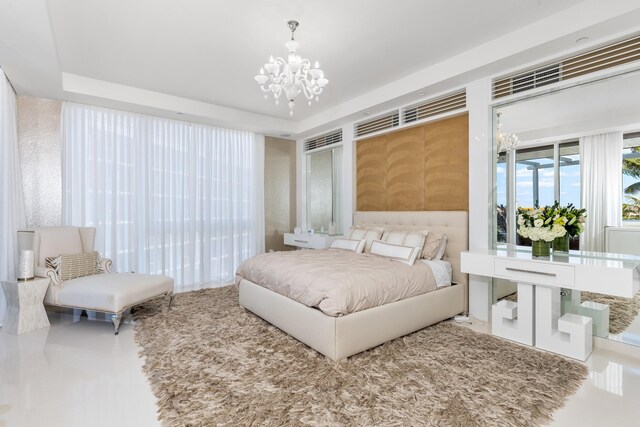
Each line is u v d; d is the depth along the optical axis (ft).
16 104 12.14
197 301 13.20
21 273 10.16
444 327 10.39
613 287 7.46
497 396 6.48
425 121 12.92
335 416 5.87
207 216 16.94
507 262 9.31
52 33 8.27
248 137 18.51
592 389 6.78
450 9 8.25
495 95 10.78
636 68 8.04
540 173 9.96
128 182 14.51
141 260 14.90
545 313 8.66
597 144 8.84
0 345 8.99
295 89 9.01
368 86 13.47
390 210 14.74
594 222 8.96
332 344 7.84
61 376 7.34
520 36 9.15
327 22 8.84
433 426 5.61
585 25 7.87
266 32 9.34
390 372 7.43
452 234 11.89
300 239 18.17
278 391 6.66
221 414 5.91
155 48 10.24
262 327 10.25
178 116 15.33
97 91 12.62
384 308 8.84
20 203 11.95
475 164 11.31
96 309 9.92
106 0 7.83
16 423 5.70
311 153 19.79
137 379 7.23
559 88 9.41
